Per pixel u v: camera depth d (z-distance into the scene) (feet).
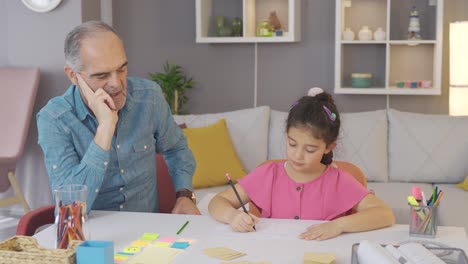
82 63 6.50
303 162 6.42
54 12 15.11
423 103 16.46
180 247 5.59
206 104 17.60
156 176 8.10
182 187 8.01
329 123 6.33
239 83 17.37
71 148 6.91
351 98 16.69
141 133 7.41
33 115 15.42
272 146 13.94
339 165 7.48
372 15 16.15
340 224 5.99
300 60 16.98
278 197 6.92
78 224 5.32
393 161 13.57
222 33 16.55
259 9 16.61
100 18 16.16
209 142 13.26
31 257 4.76
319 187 6.84
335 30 16.52
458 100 15.07
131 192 7.43
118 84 6.61
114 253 5.43
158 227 6.23
